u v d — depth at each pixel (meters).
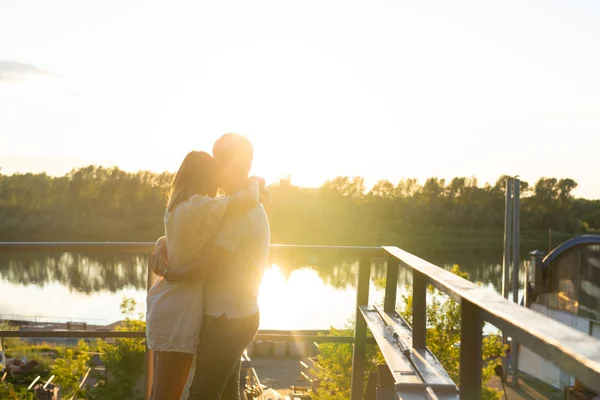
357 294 3.75
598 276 16.97
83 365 32.94
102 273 83.50
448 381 2.23
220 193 2.62
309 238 120.38
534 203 145.88
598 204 144.88
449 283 1.76
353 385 3.73
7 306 65.38
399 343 2.81
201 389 2.34
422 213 144.38
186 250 2.32
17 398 5.25
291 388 33.81
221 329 2.33
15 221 121.88
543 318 1.15
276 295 65.06
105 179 130.25
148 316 2.39
